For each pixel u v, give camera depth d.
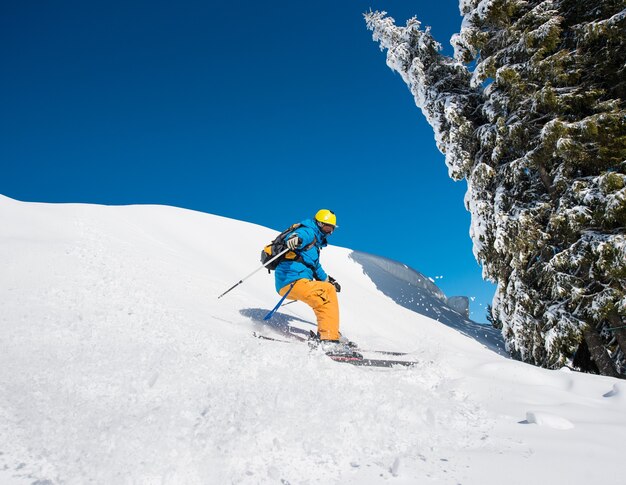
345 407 2.27
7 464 1.39
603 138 8.92
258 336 4.08
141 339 3.03
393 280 15.17
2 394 1.85
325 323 4.42
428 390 3.16
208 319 4.24
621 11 8.98
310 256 4.68
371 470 1.62
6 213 6.99
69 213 9.17
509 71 9.76
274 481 1.49
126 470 1.44
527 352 9.72
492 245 10.83
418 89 13.46
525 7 10.87
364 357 4.12
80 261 5.12
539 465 1.71
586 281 9.16
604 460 1.79
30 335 2.70
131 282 4.72
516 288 9.90
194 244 10.76
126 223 10.09
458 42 11.95
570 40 10.41
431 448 1.89
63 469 1.41
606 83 9.99
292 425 1.91
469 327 13.67
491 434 2.16
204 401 2.13
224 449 1.63
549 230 9.70
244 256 10.85
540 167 9.98
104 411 1.90
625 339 8.77
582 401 3.13
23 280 3.97
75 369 2.29
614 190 8.48
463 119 11.72
